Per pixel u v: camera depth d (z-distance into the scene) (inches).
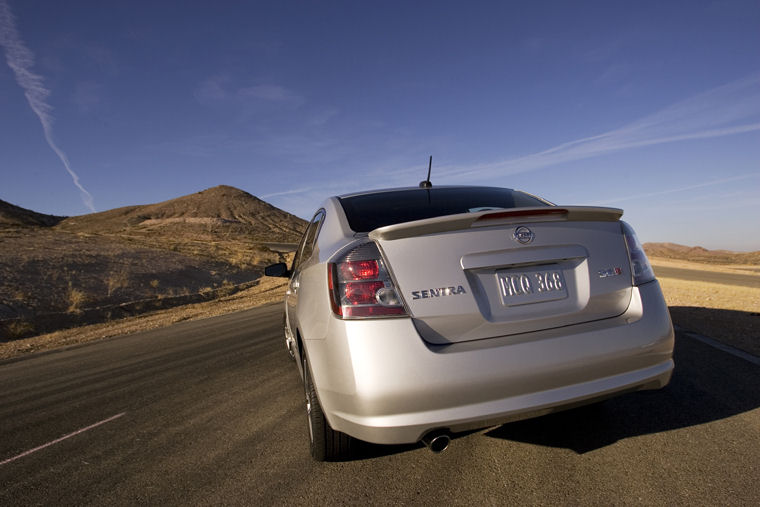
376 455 101.3
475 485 85.7
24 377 219.0
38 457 115.4
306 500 84.5
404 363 74.7
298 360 121.9
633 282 91.4
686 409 116.4
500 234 84.2
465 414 74.9
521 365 76.5
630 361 84.0
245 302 579.5
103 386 186.7
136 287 689.0
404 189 130.8
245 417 134.7
